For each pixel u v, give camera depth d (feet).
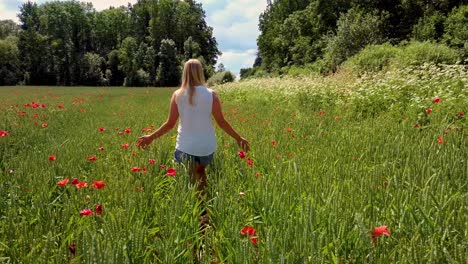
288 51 200.95
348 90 39.86
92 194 11.84
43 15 326.44
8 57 286.25
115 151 19.13
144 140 14.49
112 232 8.62
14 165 15.94
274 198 10.66
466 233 7.77
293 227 8.70
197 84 13.89
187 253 8.59
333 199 9.98
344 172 13.47
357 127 24.84
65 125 34.63
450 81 31.53
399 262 7.09
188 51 318.04
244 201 12.01
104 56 348.59
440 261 7.25
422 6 130.93
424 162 13.34
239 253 7.66
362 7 142.41
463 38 102.27
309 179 12.69
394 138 19.70
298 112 39.32
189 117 13.73
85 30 345.10
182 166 13.65
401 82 34.81
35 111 45.88
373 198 10.69
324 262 7.84
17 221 10.16
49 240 7.63
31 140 24.66
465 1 119.14
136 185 12.46
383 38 125.70
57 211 10.44
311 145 19.88
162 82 292.81
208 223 11.87
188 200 11.37
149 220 10.82
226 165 15.69
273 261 7.22
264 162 16.25
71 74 300.81
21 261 7.98
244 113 41.45
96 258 6.97
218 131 25.76
